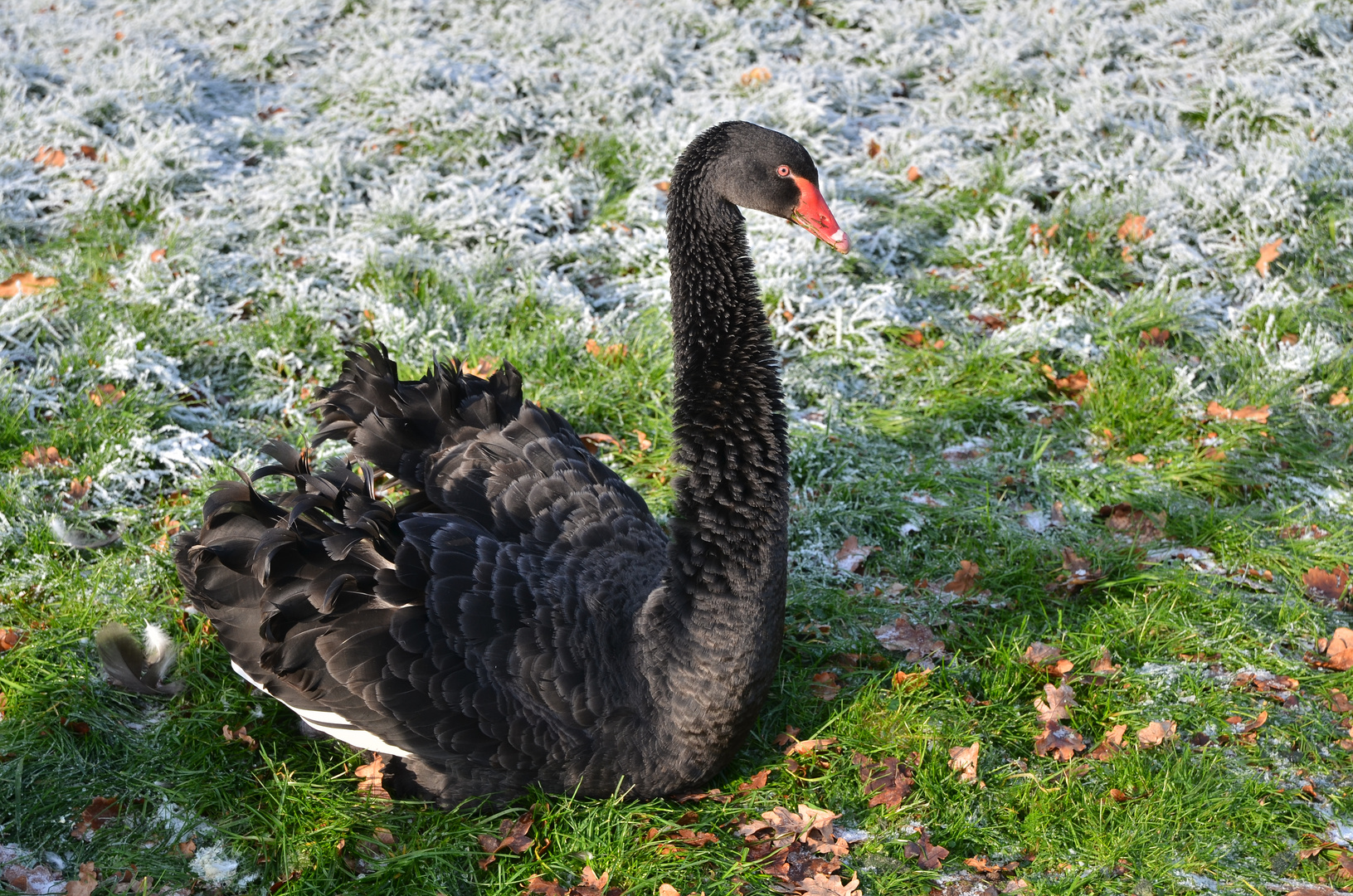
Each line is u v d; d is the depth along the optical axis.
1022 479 5.53
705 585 3.30
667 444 5.63
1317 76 9.70
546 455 3.93
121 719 3.90
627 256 7.10
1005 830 3.69
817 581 4.82
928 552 5.05
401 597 3.29
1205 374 6.45
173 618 4.29
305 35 9.88
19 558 4.48
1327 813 3.79
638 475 5.43
